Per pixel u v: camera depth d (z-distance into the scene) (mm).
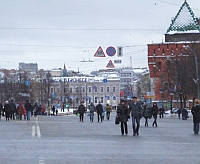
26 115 67938
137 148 23438
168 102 124500
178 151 22125
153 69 133125
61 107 163750
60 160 18062
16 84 142125
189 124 55406
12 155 19641
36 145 24328
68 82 189000
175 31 135875
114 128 42531
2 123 51625
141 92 171875
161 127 46812
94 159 18562
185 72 95625
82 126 45906
